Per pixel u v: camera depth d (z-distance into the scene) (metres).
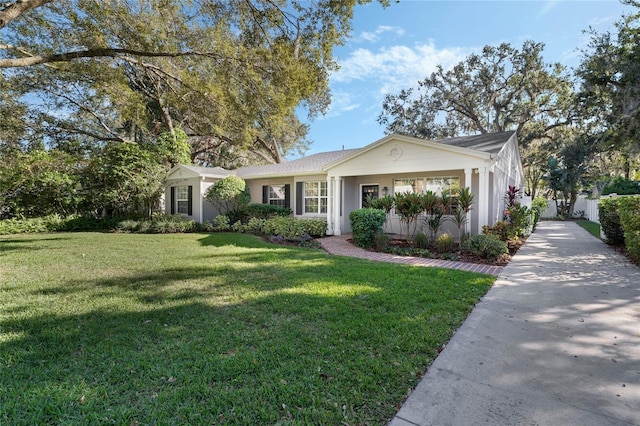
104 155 15.33
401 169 10.68
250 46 8.09
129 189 15.18
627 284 5.41
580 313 4.07
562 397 2.36
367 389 2.42
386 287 5.07
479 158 9.19
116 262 7.19
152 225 14.17
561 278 5.86
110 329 3.52
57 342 3.21
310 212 14.41
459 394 2.39
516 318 3.91
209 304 4.34
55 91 16.72
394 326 3.56
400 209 9.73
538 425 2.06
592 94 15.53
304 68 8.01
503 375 2.65
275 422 2.07
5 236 12.46
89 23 7.26
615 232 9.69
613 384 2.52
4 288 5.15
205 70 9.14
